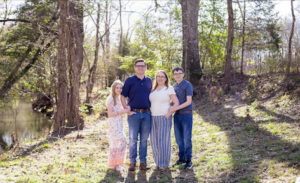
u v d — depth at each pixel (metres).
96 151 6.65
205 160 5.26
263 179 3.99
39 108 23.66
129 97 5.00
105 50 26.48
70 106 10.41
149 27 21.77
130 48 29.25
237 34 19.06
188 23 16.34
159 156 4.93
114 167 5.14
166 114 4.91
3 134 14.55
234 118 8.65
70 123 10.29
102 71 25.84
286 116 7.43
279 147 5.16
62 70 10.18
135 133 4.95
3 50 16.72
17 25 16.91
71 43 10.59
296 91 9.10
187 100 4.90
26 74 17.56
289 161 4.42
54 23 16.62
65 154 6.45
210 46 24.08
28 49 17.17
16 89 17.89
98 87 31.95
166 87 4.93
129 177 4.75
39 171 5.13
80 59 14.89
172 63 18.33
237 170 4.48
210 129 7.95
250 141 5.98
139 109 4.93
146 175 4.80
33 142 8.77
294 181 3.70
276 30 18.16
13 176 4.82
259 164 4.55
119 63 27.91
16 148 8.10
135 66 4.94
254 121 7.66
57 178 4.63
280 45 18.66
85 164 5.49
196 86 16.31
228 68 13.73
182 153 5.22
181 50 18.52
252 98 10.95
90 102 19.41
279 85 10.91
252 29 17.86
